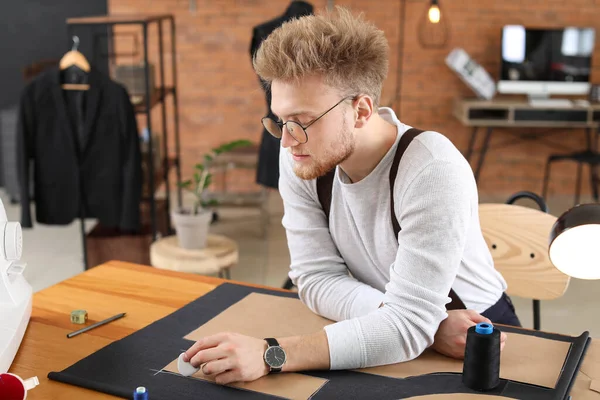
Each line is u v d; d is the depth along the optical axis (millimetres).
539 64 5387
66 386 1275
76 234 4785
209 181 3320
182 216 3172
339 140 1314
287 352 1331
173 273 1837
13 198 5355
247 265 4223
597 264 1107
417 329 1359
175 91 4473
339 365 1338
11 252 1515
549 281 1897
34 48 5668
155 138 4105
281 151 1624
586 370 1323
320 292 1568
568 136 5715
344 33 1286
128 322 1541
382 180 1452
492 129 5727
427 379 1302
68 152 3580
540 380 1271
